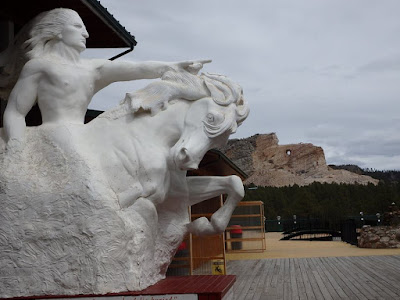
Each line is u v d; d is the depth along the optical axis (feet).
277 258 55.83
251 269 45.93
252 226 68.44
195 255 39.81
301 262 50.93
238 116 19.17
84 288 16.52
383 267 44.73
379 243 67.72
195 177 19.93
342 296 30.86
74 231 16.78
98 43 31.71
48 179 17.42
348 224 81.82
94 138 18.45
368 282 36.22
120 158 17.94
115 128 18.51
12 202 17.21
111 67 19.72
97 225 16.70
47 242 16.89
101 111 29.17
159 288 17.79
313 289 33.76
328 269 44.39
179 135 19.01
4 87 21.25
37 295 16.72
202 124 18.53
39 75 18.78
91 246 16.62
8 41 25.44
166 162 18.45
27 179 17.44
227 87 19.19
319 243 81.46
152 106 18.72
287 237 93.50
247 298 30.83
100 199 16.87
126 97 19.08
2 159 17.97
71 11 19.57
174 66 19.65
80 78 19.11
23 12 25.45
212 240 40.57
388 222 85.20
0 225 17.13
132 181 17.80
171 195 19.34
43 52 19.39
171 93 19.03
